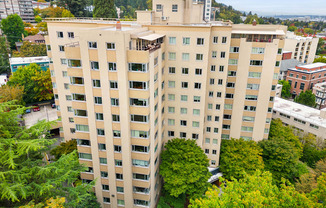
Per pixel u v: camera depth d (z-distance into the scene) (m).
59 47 45.81
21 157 28.80
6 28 136.75
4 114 28.17
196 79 43.34
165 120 47.31
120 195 38.75
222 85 45.97
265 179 29.47
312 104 87.88
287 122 69.88
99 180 38.59
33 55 112.00
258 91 49.56
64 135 52.34
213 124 49.31
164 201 43.66
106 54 31.23
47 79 79.44
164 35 41.12
